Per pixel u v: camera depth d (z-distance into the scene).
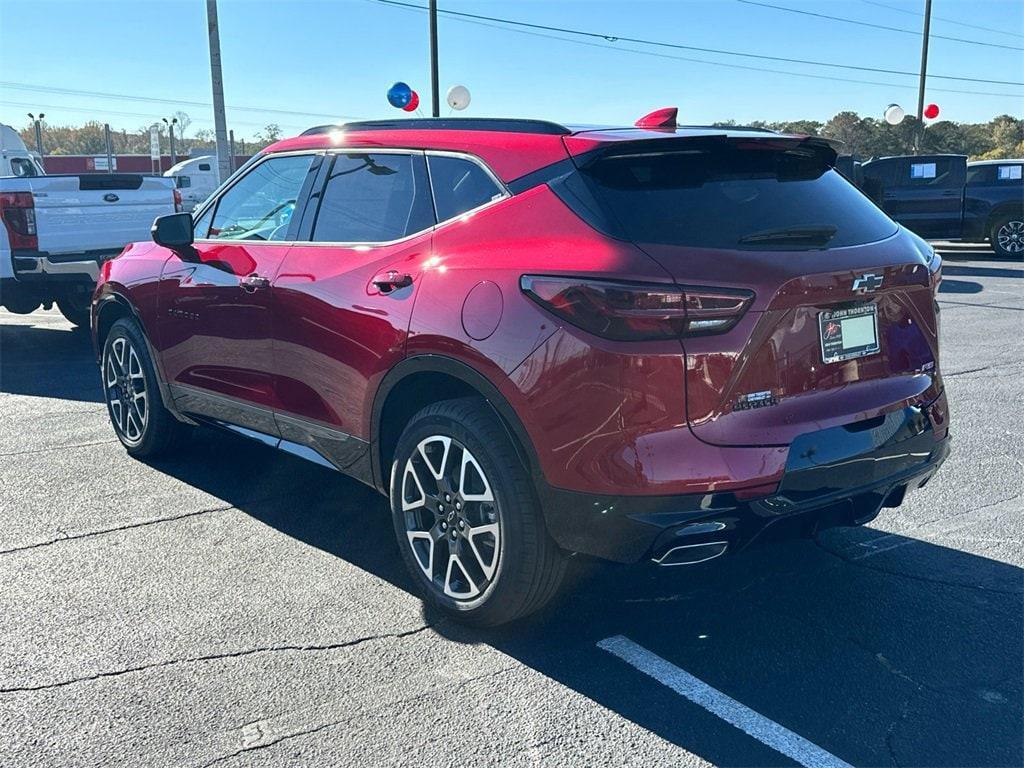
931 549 4.16
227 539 4.32
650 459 2.88
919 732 2.83
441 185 3.63
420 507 3.57
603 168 3.19
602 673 3.16
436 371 3.36
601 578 3.90
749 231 3.08
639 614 3.59
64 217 8.80
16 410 6.76
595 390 2.91
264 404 4.36
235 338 4.44
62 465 5.42
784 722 2.88
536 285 3.04
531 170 3.32
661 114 3.60
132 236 9.42
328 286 3.86
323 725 2.86
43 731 2.83
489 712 2.93
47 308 9.51
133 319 5.35
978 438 5.82
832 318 3.13
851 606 3.64
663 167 3.24
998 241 17.50
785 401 3.03
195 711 2.93
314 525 4.50
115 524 4.49
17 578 3.89
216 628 3.46
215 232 4.79
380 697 3.02
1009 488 4.91
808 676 3.14
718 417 2.91
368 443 3.77
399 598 3.72
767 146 3.37
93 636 3.40
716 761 2.69
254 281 4.26
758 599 3.70
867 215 3.50
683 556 2.97
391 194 3.82
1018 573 3.91
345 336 3.75
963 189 17.50
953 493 4.86
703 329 2.87
